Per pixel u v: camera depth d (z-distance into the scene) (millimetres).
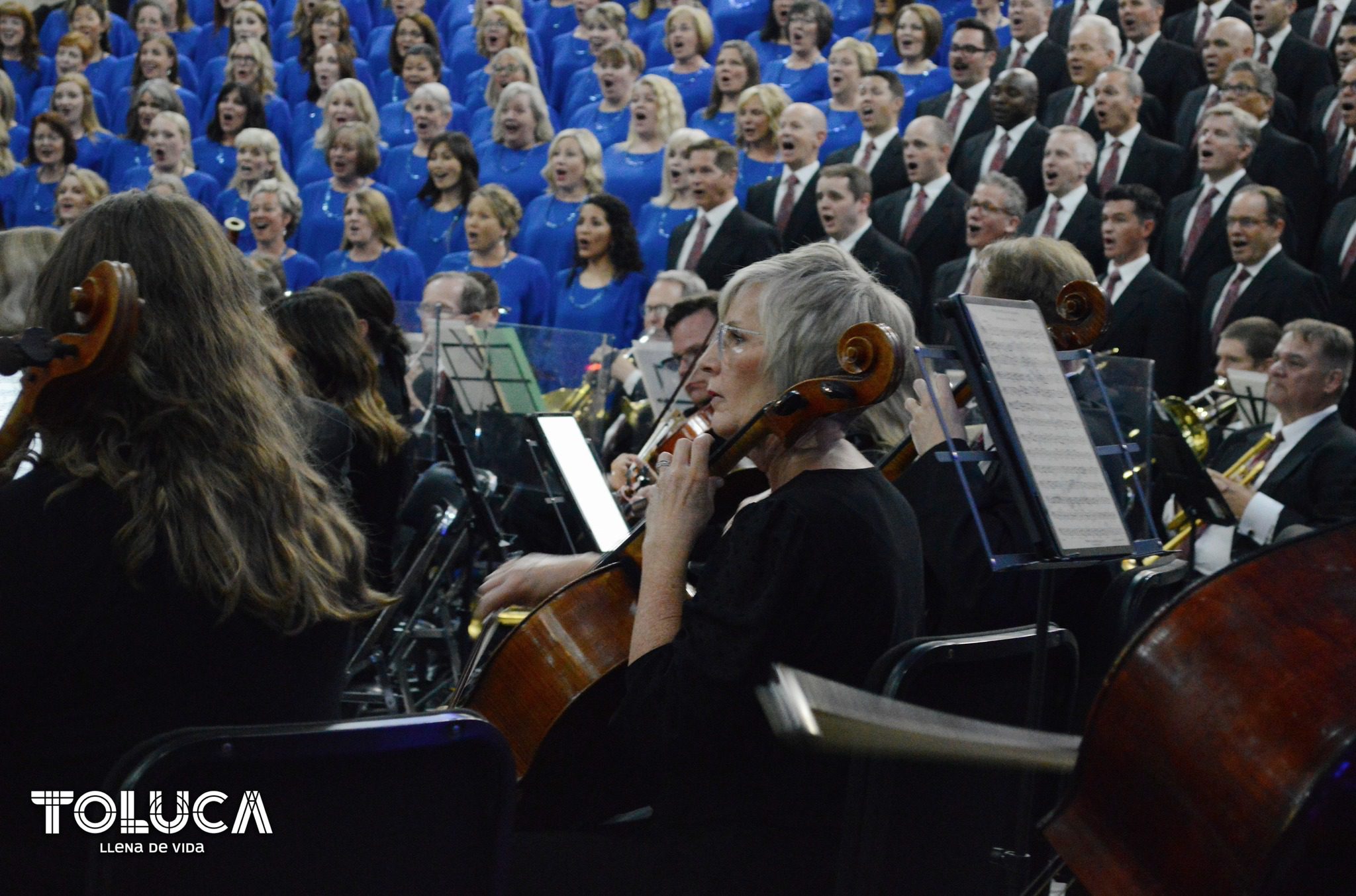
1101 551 2232
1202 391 6535
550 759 2887
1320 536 1622
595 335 5801
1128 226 6734
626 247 8055
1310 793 1401
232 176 11188
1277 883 1435
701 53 9992
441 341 5789
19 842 1726
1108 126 7812
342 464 3920
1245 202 6676
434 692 5410
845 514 2205
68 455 1772
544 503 5684
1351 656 1500
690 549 2377
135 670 1740
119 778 1529
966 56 8492
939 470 2887
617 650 2729
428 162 9727
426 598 5078
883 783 2039
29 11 12953
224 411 1867
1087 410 2580
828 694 969
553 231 8797
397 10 12180
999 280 3266
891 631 2225
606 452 6293
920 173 7879
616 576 2781
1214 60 8148
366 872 1722
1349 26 8078
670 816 2279
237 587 1769
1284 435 5449
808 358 2336
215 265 1935
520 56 10312
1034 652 2207
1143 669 1592
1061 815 1642
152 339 1843
